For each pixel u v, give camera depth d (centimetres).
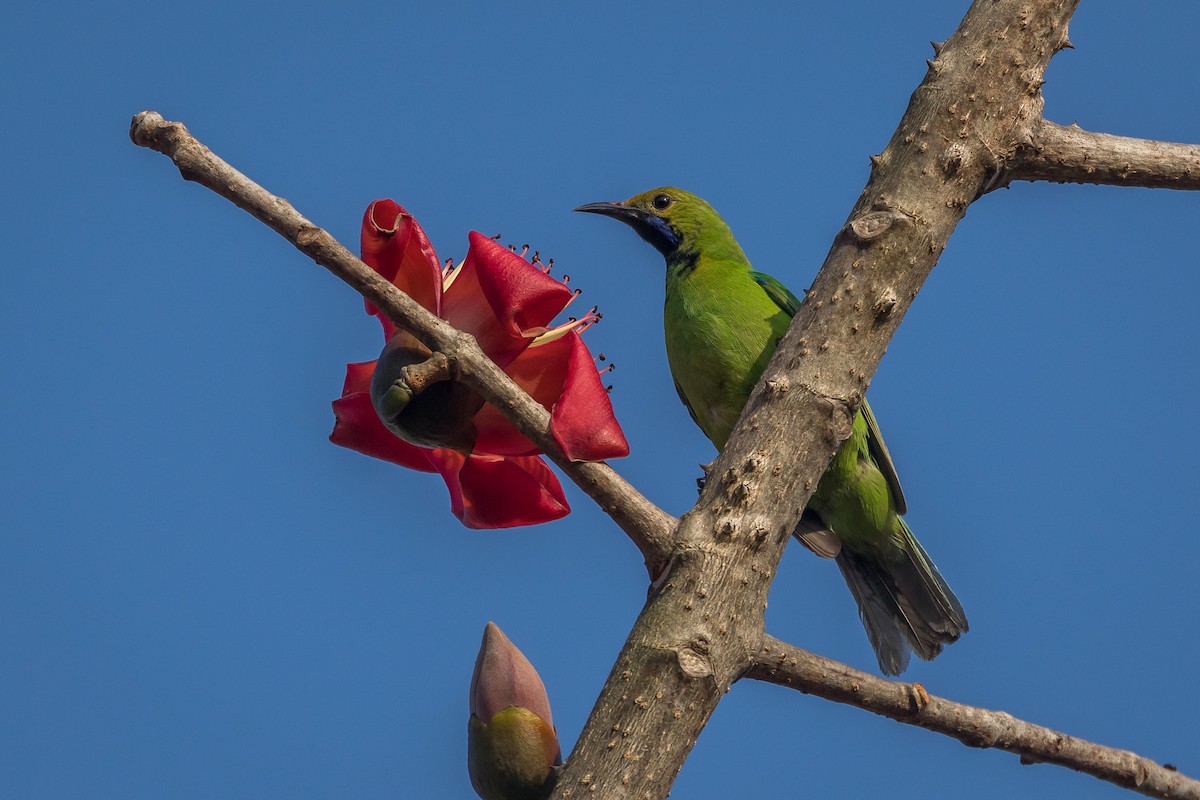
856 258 628
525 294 563
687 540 562
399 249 579
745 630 557
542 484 632
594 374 566
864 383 611
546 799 547
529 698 576
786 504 577
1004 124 666
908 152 658
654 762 524
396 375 562
